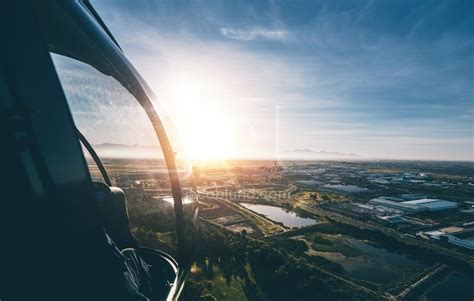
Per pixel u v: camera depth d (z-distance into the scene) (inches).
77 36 148.4
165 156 204.4
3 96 95.7
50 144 106.3
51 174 105.5
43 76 106.9
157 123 199.0
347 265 2490.2
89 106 173.6
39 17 126.5
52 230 106.2
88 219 117.6
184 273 214.2
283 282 1946.4
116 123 184.7
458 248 2987.2
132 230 198.1
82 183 117.7
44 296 105.2
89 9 193.8
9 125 96.7
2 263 97.7
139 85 189.3
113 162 190.4
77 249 112.3
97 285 117.2
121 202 174.9
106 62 166.1
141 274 167.0
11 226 98.7
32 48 104.9
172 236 208.8
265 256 2244.1
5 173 97.0
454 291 2122.3
